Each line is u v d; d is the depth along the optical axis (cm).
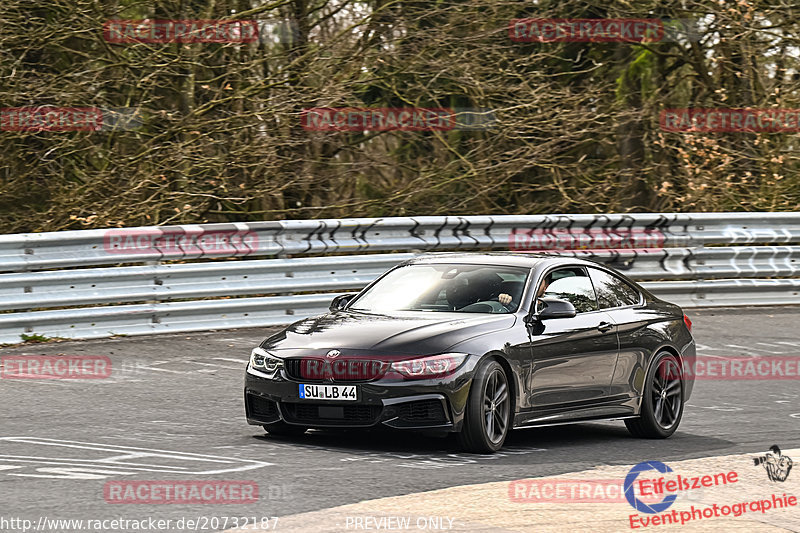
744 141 5216
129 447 1898
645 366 2269
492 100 4659
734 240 4472
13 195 4244
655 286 4259
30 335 3073
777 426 2364
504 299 2114
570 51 5325
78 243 3209
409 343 1925
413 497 1562
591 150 5431
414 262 2300
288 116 4175
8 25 4069
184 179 4100
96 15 4131
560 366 2097
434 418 1900
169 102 4422
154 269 3322
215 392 2503
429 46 4441
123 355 2953
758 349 3434
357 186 4900
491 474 1759
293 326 2108
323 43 4406
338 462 1811
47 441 1936
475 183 4619
